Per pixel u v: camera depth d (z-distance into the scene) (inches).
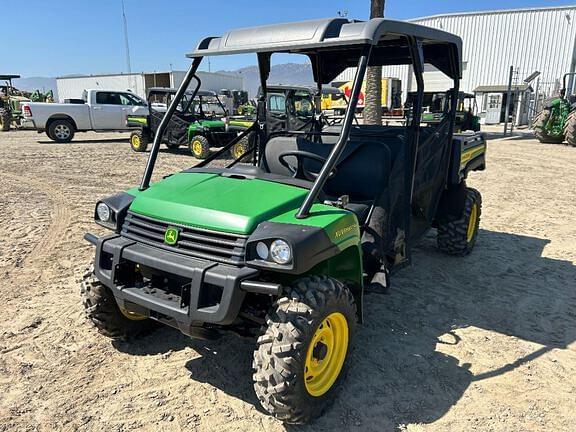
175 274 100.5
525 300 167.3
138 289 108.8
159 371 122.6
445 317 154.1
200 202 109.7
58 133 648.4
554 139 661.9
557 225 260.2
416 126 139.3
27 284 171.6
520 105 1071.0
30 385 115.7
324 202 118.5
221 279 94.3
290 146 160.2
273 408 96.3
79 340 136.0
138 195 122.1
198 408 109.1
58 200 297.3
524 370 125.9
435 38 140.3
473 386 118.6
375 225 133.6
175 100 137.6
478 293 172.2
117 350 131.6
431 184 169.8
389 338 140.4
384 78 942.4
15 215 261.1
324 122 192.5
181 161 474.9
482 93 1203.2
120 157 498.6
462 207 191.3
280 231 95.7
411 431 103.0
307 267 93.3
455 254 205.9
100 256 114.6
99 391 114.1
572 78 1171.3
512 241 231.9
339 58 173.5
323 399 104.8
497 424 105.3
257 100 167.0
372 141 150.0
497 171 430.0
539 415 108.5
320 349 102.0
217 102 562.9
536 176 405.4
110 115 668.1
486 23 1243.2
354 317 110.7
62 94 1470.2
